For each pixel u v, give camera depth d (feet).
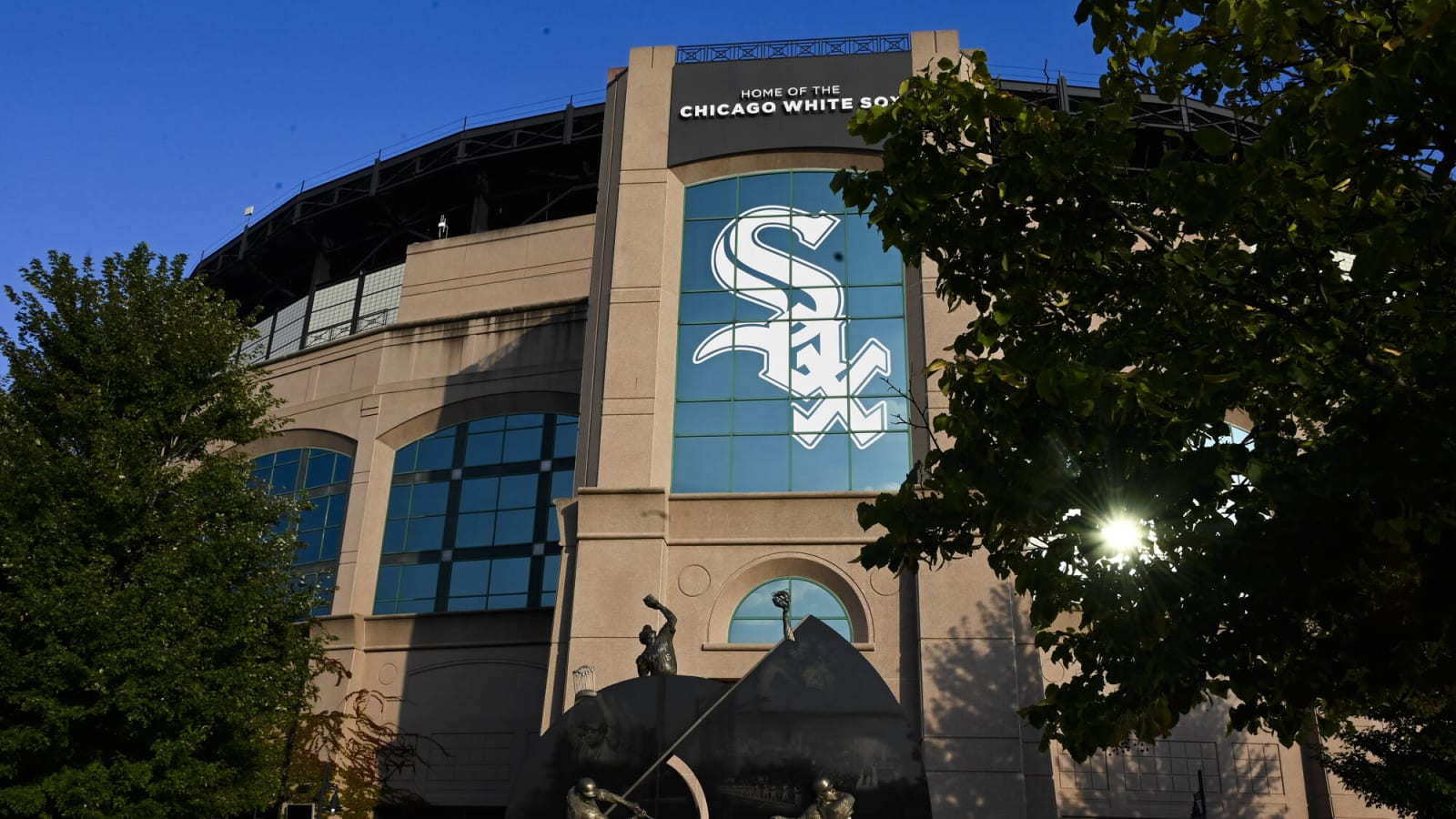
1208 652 31.68
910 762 46.73
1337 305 32.07
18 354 67.67
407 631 106.63
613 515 82.99
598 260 94.58
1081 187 33.83
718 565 82.33
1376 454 27.66
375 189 146.72
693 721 48.96
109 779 59.16
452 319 120.06
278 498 76.43
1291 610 30.73
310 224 152.97
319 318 139.13
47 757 58.70
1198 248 33.17
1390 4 28.89
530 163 143.64
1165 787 84.84
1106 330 35.73
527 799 48.52
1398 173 30.68
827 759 46.98
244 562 67.31
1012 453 32.24
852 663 48.65
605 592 80.69
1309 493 28.89
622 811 47.80
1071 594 34.63
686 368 89.92
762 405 88.12
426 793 99.09
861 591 80.69
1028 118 35.17
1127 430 30.94
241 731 67.87
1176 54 32.30
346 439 119.65
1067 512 33.45
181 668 60.23
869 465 85.51
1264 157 29.17
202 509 66.95
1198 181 29.50
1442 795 62.90
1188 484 30.04
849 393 87.71
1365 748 68.13
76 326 68.69
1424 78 25.29
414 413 117.08
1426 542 29.09
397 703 104.12
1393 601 42.14
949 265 36.65
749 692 48.60
